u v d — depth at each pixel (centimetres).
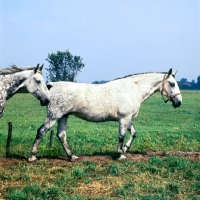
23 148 1129
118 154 925
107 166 858
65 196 635
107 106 898
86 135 1494
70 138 1405
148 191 684
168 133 1623
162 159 934
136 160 923
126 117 918
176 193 684
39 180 743
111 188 703
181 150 1167
